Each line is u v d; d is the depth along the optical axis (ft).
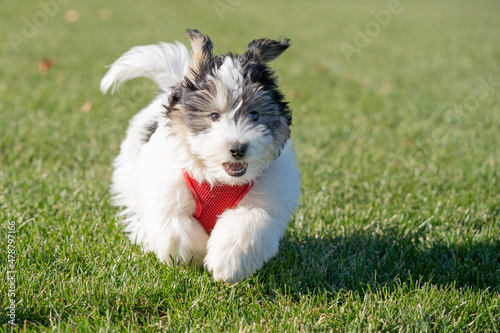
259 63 15.94
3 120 32.14
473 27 92.32
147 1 104.32
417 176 26.43
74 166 26.35
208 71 15.60
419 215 22.00
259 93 15.12
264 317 14.82
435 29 88.89
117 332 13.53
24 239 17.98
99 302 14.89
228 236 15.57
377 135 33.73
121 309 14.93
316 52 64.90
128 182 18.84
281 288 16.26
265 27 81.30
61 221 19.76
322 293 16.29
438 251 19.16
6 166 25.36
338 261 17.98
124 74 19.72
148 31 71.46
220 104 14.94
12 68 46.65
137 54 19.40
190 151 15.40
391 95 45.29
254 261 15.79
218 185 15.81
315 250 18.51
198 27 76.74
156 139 16.38
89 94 39.78
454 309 15.16
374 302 15.38
